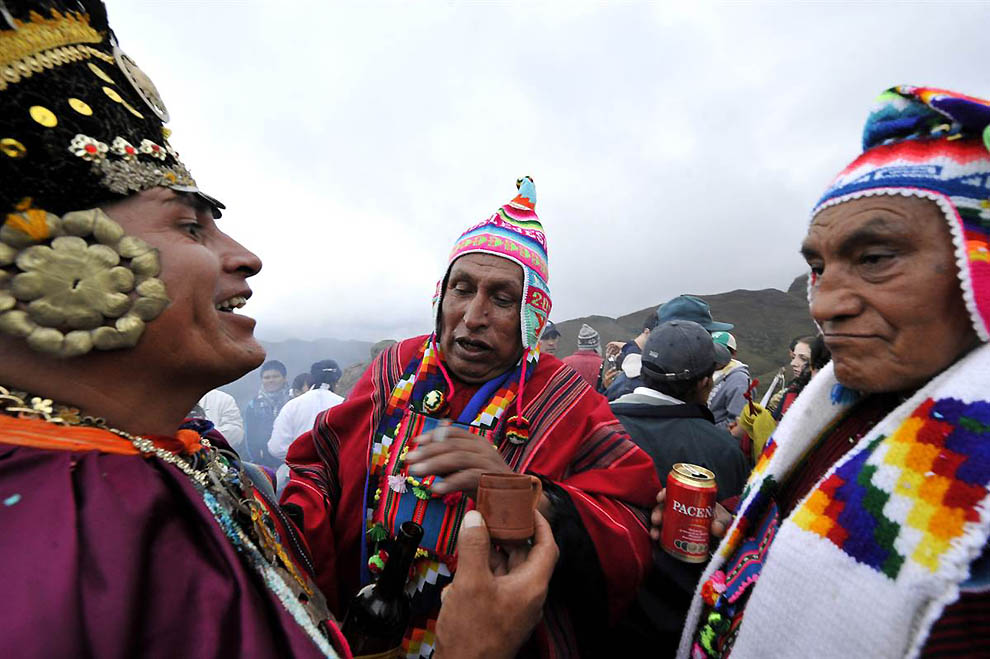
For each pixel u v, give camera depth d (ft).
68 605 1.17
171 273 1.65
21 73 1.40
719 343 10.41
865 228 2.17
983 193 2.02
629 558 3.46
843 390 2.81
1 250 1.39
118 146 1.57
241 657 1.36
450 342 4.13
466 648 2.23
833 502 2.20
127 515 1.40
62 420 1.53
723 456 5.02
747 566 2.73
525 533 2.45
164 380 1.74
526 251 4.14
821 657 2.00
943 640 1.81
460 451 3.03
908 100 2.23
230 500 1.96
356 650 2.95
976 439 1.88
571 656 3.50
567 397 4.19
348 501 4.07
